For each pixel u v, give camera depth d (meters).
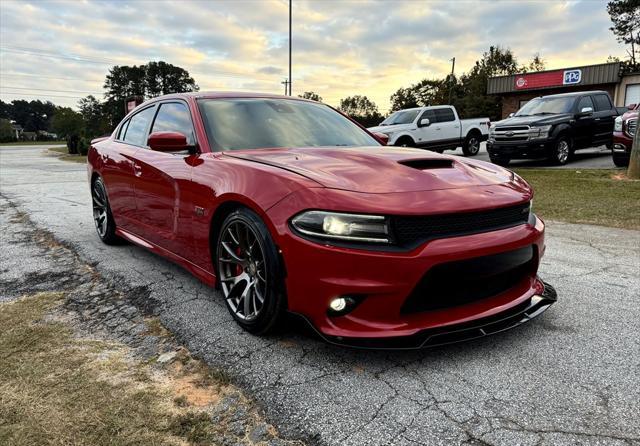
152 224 3.61
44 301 3.13
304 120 3.62
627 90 25.33
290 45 23.47
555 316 2.81
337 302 2.14
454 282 2.18
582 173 9.46
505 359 2.29
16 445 1.68
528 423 1.80
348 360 2.30
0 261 4.14
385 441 1.71
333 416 1.86
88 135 36.25
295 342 2.50
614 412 1.86
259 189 2.41
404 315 2.16
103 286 3.43
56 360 2.31
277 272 2.31
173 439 1.73
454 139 15.14
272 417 1.86
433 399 1.96
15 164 19.53
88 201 7.80
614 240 4.75
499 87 30.19
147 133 3.95
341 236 2.10
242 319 2.61
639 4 44.88
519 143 11.02
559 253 4.27
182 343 2.50
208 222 2.80
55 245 4.72
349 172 2.45
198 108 3.36
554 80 27.48
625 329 2.62
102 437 1.73
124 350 2.43
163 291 3.31
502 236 2.30
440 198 2.24
